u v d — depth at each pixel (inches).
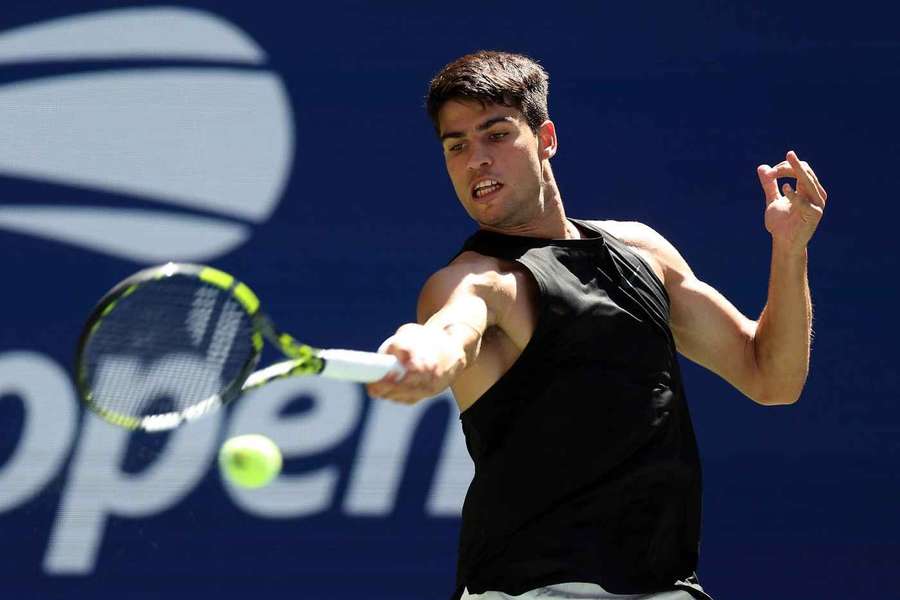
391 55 823.1
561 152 819.4
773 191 497.4
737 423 809.5
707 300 514.6
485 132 471.8
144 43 811.4
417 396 375.9
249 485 428.1
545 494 442.6
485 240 471.5
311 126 816.3
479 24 826.8
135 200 804.6
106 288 797.2
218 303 409.7
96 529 781.3
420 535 791.1
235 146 812.0
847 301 818.8
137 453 787.4
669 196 820.6
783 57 830.5
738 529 804.0
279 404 794.2
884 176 827.4
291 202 812.0
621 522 449.4
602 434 444.1
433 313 431.8
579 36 828.0
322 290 807.7
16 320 789.9
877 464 809.5
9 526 776.9
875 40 832.9
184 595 780.6
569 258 458.6
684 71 828.0
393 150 819.4
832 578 802.8
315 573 786.2
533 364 442.9
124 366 420.8
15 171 799.1
